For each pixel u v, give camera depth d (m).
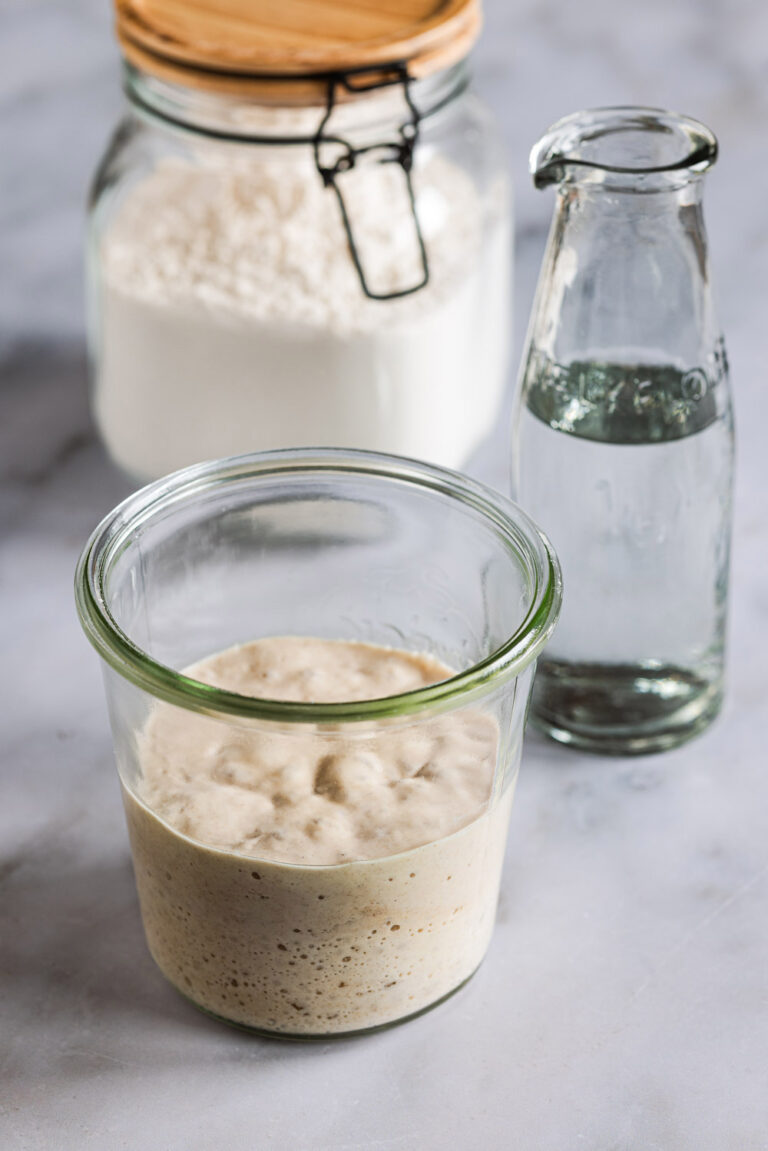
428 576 0.69
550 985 0.66
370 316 0.76
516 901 0.68
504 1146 0.62
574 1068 0.64
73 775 0.72
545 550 0.63
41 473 0.83
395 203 0.78
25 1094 0.64
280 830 0.61
